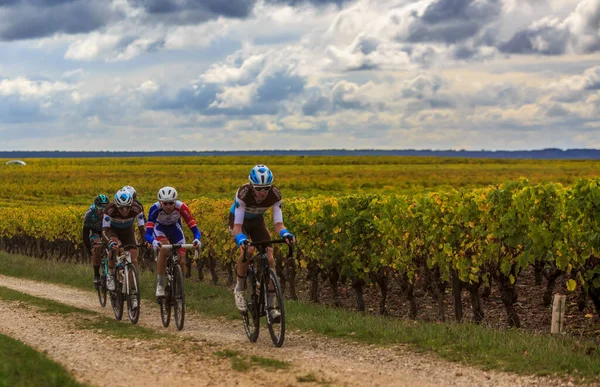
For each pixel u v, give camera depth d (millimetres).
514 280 9906
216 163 128375
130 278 10297
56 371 6520
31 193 62250
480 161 136875
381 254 11523
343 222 12031
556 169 95188
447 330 8508
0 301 12656
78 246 23984
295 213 13648
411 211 11164
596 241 9000
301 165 119062
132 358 7438
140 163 128750
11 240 29688
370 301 13289
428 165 118688
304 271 16031
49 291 15148
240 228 8227
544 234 9484
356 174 84500
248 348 8016
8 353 7398
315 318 9969
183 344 8203
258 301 8398
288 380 6332
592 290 9531
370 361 7254
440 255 10641
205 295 13406
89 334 9102
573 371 6586
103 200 11961
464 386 6195
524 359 7043
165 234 9969
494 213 9953
